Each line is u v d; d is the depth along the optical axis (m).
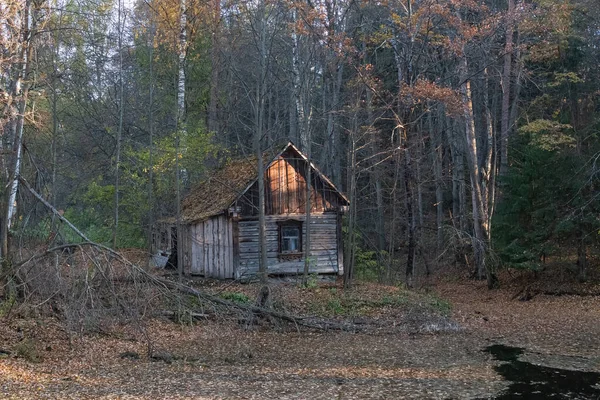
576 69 34.94
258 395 12.77
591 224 28.52
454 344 18.97
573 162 29.23
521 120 37.78
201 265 28.14
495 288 31.14
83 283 17.55
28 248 19.34
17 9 16.53
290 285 25.23
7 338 16.48
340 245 27.61
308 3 25.97
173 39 29.31
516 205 29.89
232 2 29.02
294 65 28.48
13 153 18.14
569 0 32.56
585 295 27.70
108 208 33.09
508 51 28.02
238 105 38.09
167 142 27.77
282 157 26.69
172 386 13.42
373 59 38.00
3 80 17.86
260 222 21.94
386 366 15.86
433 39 27.92
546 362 16.22
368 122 28.84
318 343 19.08
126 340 18.38
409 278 27.56
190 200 29.86
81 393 12.48
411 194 27.56
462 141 38.44
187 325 20.39
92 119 35.03
